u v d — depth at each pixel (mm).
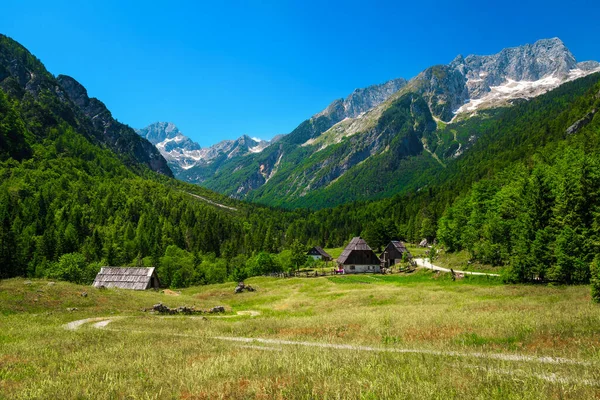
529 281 56938
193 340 25531
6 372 16781
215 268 121500
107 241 134875
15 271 106625
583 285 46875
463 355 17578
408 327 27641
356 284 75562
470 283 64625
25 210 139500
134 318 38625
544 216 61625
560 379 12852
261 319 37812
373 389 11906
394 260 131250
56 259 114625
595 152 99812
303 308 52062
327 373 14562
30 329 29359
